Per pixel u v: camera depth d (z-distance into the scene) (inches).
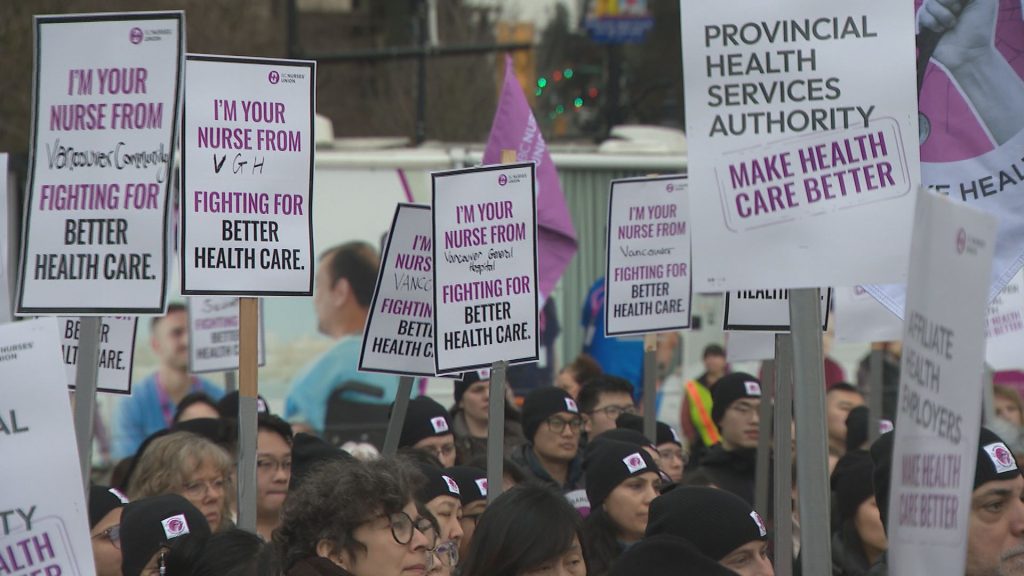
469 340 784.9
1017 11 622.5
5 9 2016.5
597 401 1134.4
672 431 1077.1
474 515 779.4
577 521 573.0
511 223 793.6
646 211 1026.1
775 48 536.1
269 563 553.6
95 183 609.0
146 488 806.5
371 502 560.1
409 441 978.7
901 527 419.2
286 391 1817.2
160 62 607.5
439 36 3144.7
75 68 614.2
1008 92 622.5
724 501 562.6
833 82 534.0
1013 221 620.4
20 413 487.2
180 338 1771.7
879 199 530.6
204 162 685.9
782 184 533.3
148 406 1764.3
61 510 488.7
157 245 601.6
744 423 1115.9
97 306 603.8
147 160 605.3
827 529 509.4
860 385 1973.4
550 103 2792.8
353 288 1846.7
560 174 1930.4
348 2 3152.1
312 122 702.5
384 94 3041.3
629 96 2679.6
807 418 520.1
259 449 861.2
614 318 1026.1
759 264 532.4
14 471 485.7
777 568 729.0
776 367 760.3
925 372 412.5
